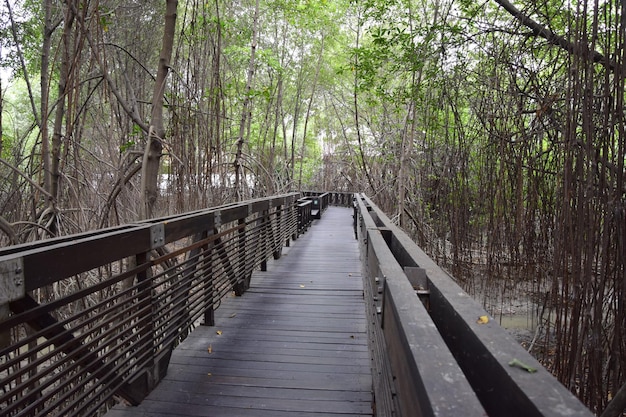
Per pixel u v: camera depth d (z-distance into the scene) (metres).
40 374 1.58
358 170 22.05
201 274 3.38
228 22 7.77
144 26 8.14
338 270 6.13
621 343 2.92
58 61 7.93
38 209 5.84
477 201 6.54
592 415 0.55
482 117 5.68
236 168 8.33
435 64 6.59
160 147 4.47
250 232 5.09
